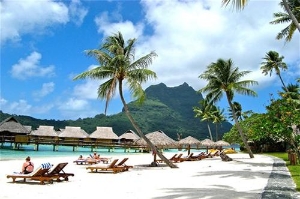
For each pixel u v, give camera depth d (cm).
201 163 2761
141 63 2222
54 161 2616
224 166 2394
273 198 1002
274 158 3394
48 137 5481
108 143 5244
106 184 1345
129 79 2227
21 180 1372
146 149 5297
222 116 7312
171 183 1391
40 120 12256
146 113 17412
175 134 15738
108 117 14950
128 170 2050
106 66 2203
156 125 16088
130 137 6103
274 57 4688
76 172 1877
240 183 1385
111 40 2275
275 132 2086
